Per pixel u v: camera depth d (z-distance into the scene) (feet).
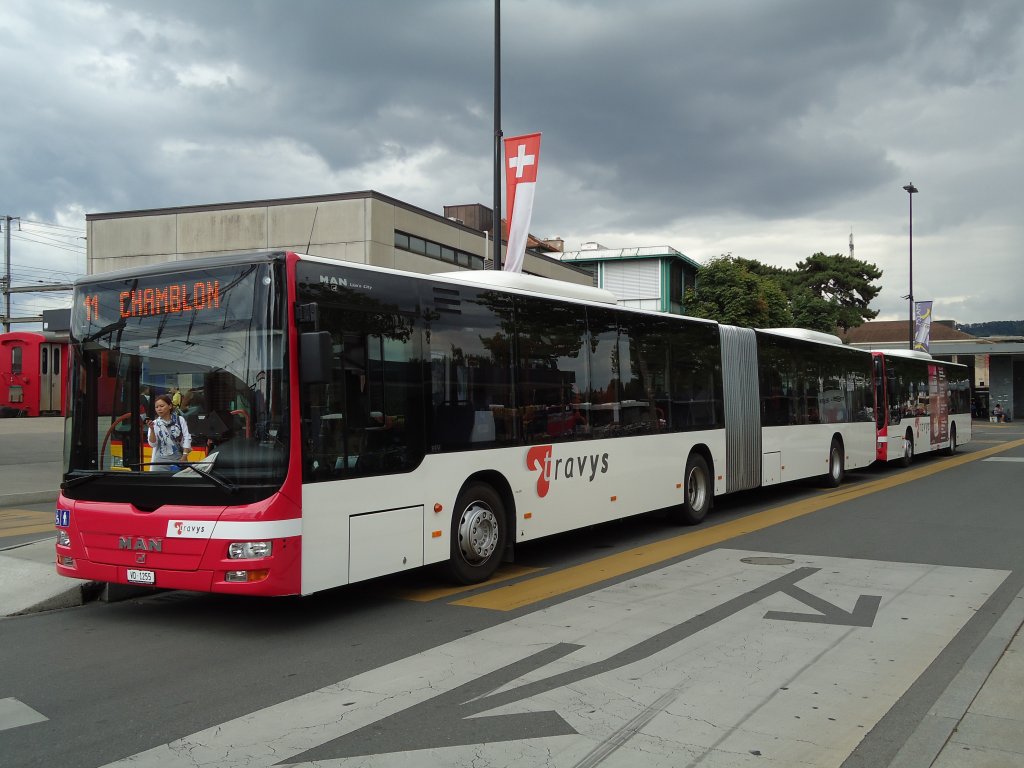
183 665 19.01
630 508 35.09
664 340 38.42
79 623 22.95
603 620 22.25
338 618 23.08
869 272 210.59
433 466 25.14
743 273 148.36
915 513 43.21
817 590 25.50
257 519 20.10
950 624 21.54
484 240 100.22
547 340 30.68
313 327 21.07
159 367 22.03
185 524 20.63
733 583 26.61
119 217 86.99
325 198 79.87
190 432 21.31
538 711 15.66
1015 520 40.47
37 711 16.12
